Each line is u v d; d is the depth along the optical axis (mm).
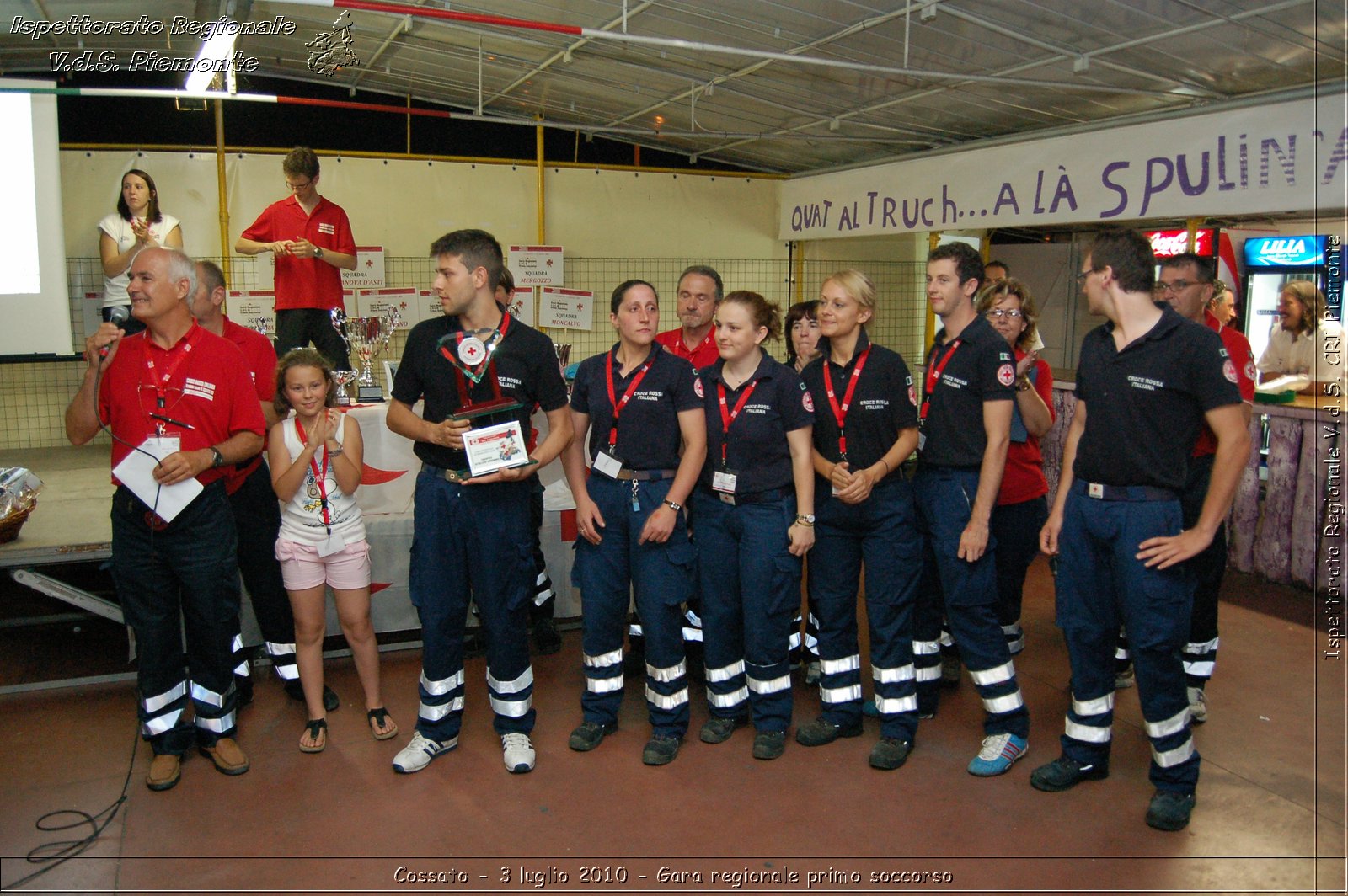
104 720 3770
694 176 8797
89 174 7016
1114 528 2916
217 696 3342
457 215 8070
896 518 3318
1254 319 8422
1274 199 4613
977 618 3307
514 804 3088
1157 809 2941
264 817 3014
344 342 5965
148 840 2881
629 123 7910
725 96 6629
